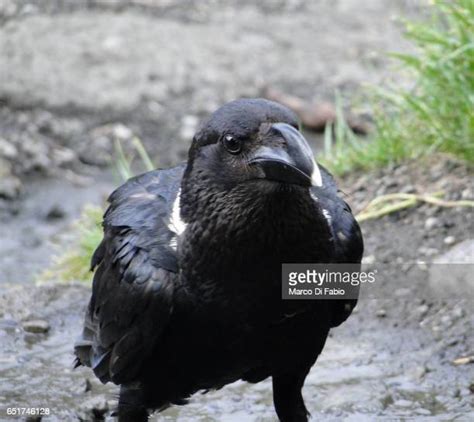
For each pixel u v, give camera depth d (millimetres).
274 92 18688
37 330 10820
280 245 7254
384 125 13289
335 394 9750
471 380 9805
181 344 7762
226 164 7219
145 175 8703
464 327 10484
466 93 12344
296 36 20547
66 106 18562
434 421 9281
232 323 7504
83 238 12953
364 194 12539
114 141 17906
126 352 8039
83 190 16797
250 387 10023
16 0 21062
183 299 7590
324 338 8039
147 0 21641
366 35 20375
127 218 8148
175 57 19719
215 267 7363
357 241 8219
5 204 16359
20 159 17391
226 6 21734
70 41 19906
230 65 19594
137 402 8344
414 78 13758
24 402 9594
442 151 12742
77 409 9492
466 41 12383
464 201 11859
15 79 18891
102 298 8359
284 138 7012
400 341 10492
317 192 8320
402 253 11461
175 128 18219
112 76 19156
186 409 9672
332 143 17375
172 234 7777
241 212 7184
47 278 13016
